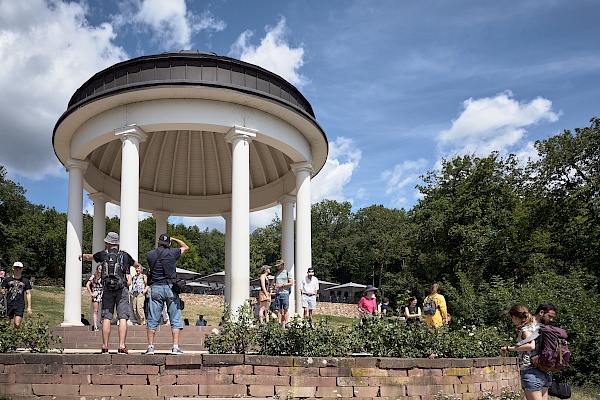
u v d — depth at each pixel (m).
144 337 13.83
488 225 36.50
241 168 16.28
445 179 42.59
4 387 8.25
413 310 15.88
